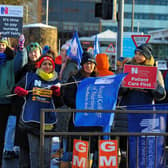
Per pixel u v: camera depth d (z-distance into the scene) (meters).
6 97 5.93
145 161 4.95
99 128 5.12
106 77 5.13
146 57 5.73
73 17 71.06
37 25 13.21
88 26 70.75
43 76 5.41
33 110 5.30
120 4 11.55
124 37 15.28
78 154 4.80
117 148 4.75
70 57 8.03
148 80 5.58
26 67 6.12
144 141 4.95
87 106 5.11
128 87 5.65
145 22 73.38
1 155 6.07
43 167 4.81
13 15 10.21
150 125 4.98
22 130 5.30
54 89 5.36
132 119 4.99
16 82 6.14
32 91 5.35
